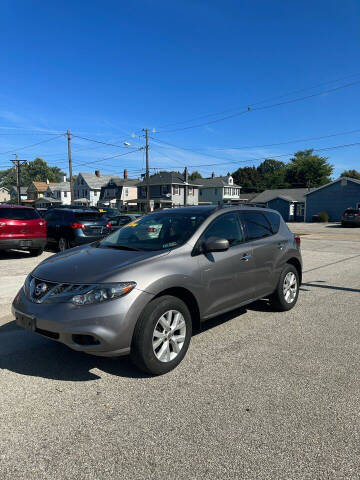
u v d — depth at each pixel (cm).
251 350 389
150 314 318
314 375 332
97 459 223
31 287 342
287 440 241
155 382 319
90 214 1161
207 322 483
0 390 304
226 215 442
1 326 459
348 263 1000
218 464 219
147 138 3719
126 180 6512
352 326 467
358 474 211
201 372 338
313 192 4094
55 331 301
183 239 386
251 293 450
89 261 354
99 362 358
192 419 264
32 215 1017
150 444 237
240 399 291
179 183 5538
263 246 470
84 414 270
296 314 520
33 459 223
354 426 256
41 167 12512
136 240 414
